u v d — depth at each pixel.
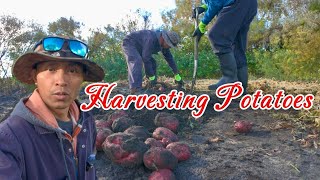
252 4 6.00
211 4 5.84
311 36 10.73
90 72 1.85
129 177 3.85
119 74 11.87
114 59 12.68
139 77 6.26
